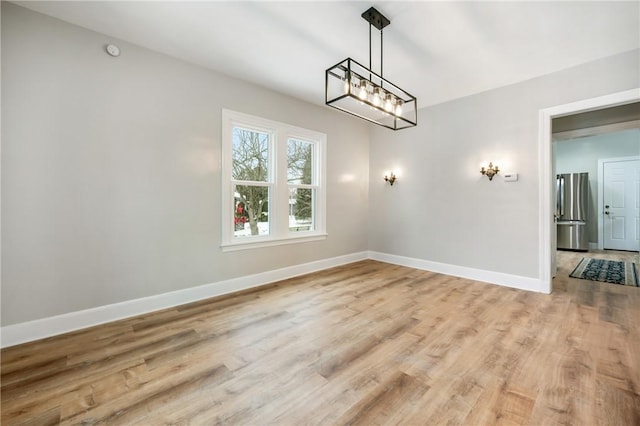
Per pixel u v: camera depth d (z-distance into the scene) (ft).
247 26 7.84
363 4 6.92
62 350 6.67
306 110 13.67
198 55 9.40
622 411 4.64
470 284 11.96
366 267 15.12
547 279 10.71
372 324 8.06
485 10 7.10
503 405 4.83
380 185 16.63
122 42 8.47
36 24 7.16
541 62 9.80
